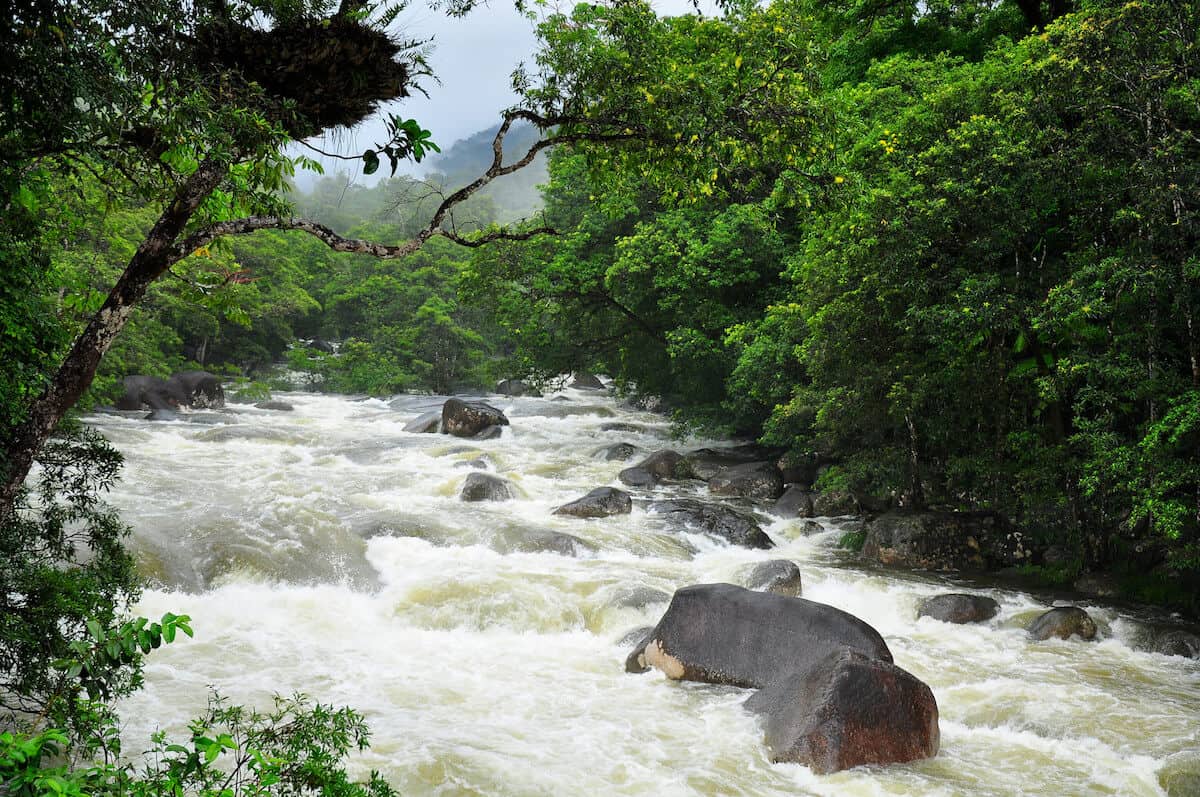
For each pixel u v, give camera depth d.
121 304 5.19
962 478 17.84
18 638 5.86
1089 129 13.77
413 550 14.41
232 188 5.69
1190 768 7.96
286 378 49.97
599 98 7.23
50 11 4.59
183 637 10.50
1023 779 7.87
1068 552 16.08
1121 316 13.66
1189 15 12.69
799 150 7.81
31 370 5.98
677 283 23.42
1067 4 20.31
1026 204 14.67
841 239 15.77
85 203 10.40
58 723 3.88
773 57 7.77
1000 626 12.89
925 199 14.86
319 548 13.34
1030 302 14.57
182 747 3.35
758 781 7.63
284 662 10.06
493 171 6.61
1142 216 12.83
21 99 4.96
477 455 23.84
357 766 7.55
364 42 5.19
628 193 8.47
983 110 15.34
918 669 10.81
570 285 26.06
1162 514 12.17
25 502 7.70
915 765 8.06
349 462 23.27
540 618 11.93
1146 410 15.02
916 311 14.95
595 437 29.12
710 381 25.89
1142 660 11.44
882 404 17.28
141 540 12.23
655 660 10.23
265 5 5.07
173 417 30.75
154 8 4.89
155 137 5.34
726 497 21.28
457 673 10.10
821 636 9.52
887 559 16.73
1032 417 17.03
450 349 52.28
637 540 16.09
